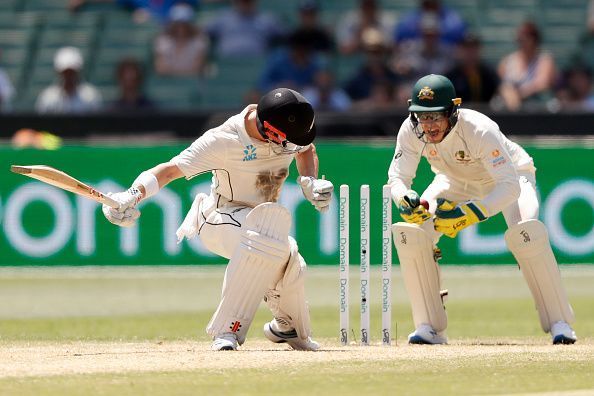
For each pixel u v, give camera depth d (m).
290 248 23.25
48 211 47.31
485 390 17.50
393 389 17.56
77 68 58.81
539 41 61.97
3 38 70.81
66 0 72.50
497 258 47.84
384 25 67.31
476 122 25.42
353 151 47.34
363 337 25.55
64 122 52.81
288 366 20.19
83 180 47.28
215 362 20.69
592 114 51.12
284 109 22.52
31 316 36.81
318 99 57.78
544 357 22.08
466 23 66.88
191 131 52.75
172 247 47.44
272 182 23.83
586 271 49.25
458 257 47.88
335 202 47.25
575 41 68.81
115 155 47.28
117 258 47.34
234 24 67.00
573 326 33.69
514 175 25.22
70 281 47.38
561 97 59.06
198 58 66.38
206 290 44.81
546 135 51.38
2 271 48.34
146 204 47.28
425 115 25.11
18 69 69.31
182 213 47.25
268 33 67.31
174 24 66.31
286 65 60.97
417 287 26.77
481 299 43.34
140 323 34.16
